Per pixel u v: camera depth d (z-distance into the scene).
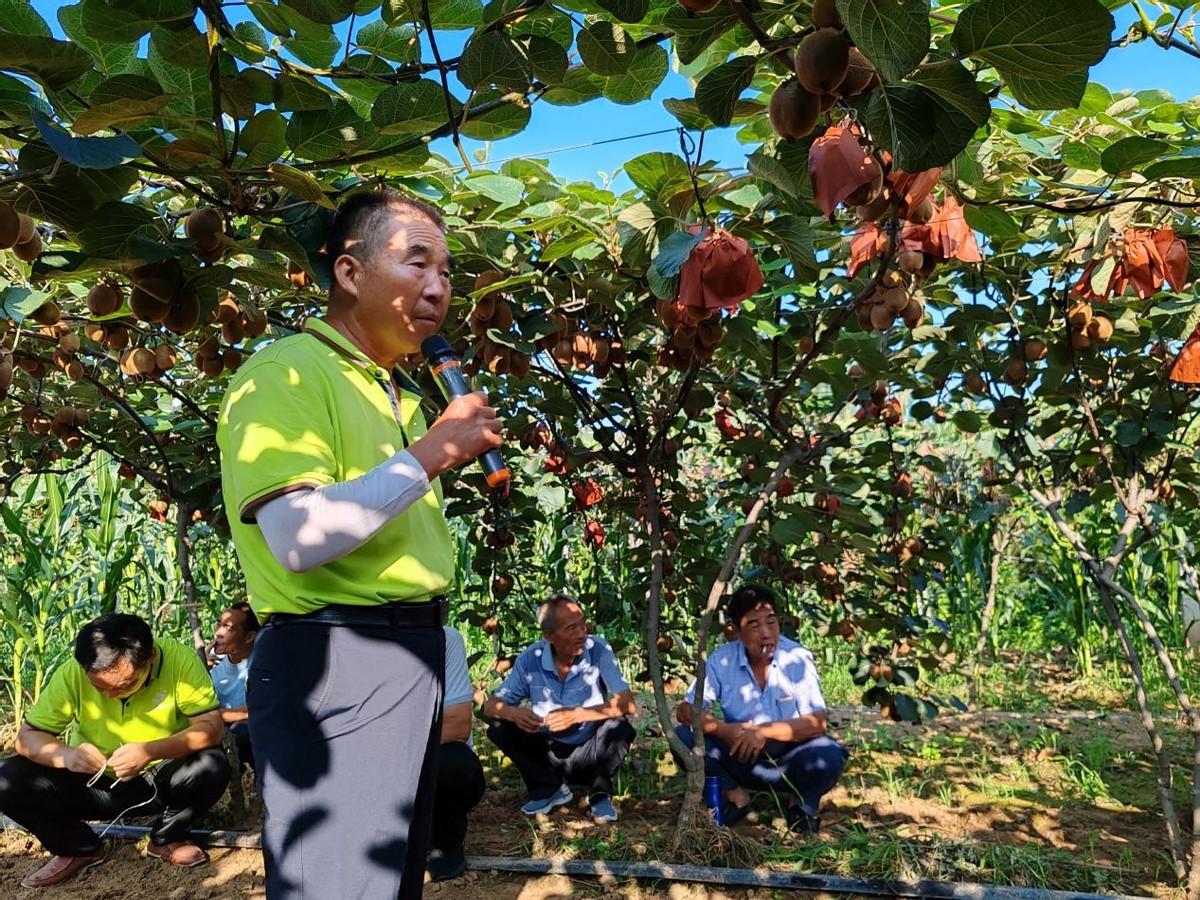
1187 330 3.06
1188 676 6.27
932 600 6.89
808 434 4.32
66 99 1.82
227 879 3.47
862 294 2.56
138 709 3.51
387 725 1.58
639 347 3.71
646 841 3.66
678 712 3.91
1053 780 4.42
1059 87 1.41
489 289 2.50
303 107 1.84
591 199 2.89
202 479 4.10
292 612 1.59
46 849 3.52
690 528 4.50
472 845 3.68
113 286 2.17
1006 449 3.71
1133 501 3.51
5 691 6.34
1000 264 3.37
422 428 1.94
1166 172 1.95
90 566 6.71
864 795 4.20
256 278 2.29
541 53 1.69
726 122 1.58
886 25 1.20
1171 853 3.42
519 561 5.07
